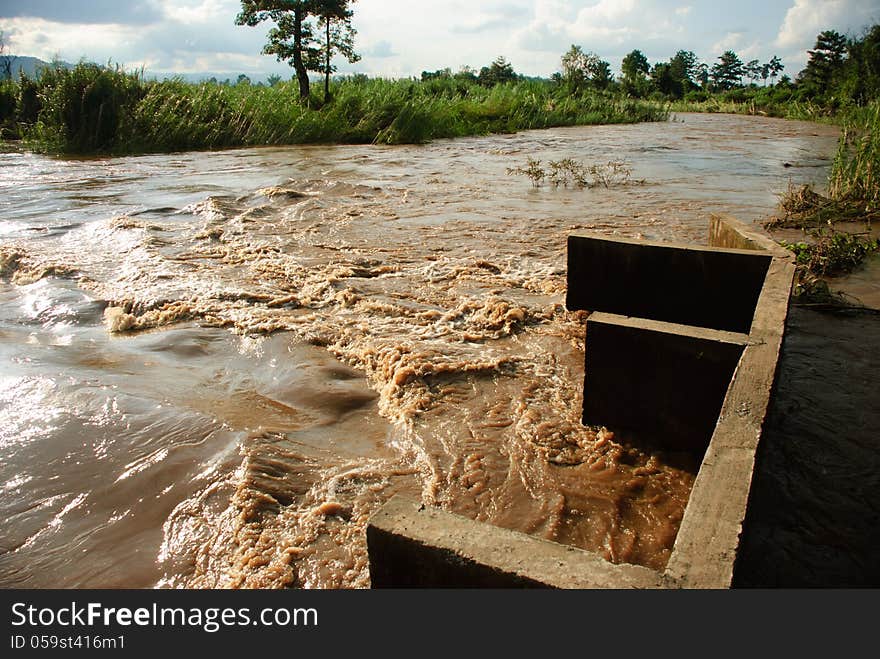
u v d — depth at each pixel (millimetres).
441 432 3691
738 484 2211
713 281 4887
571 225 8977
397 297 6016
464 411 3924
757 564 2598
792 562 2609
